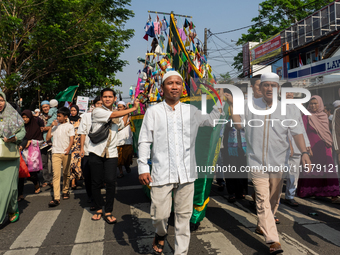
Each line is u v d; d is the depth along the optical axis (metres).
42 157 6.76
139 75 5.75
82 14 15.10
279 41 19.02
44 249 3.30
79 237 3.63
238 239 3.49
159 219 2.77
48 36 13.89
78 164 6.19
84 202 5.29
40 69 15.24
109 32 16.70
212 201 5.15
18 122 4.09
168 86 2.76
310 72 13.06
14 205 4.21
